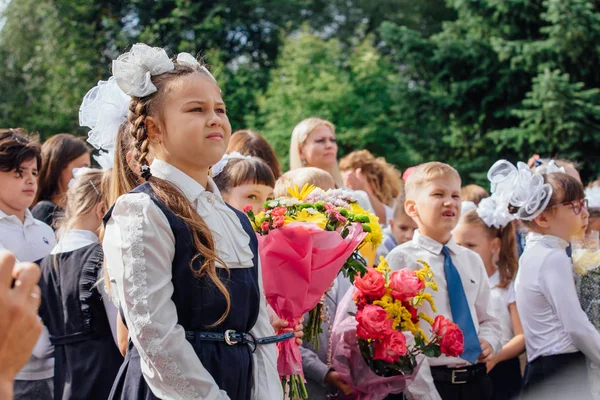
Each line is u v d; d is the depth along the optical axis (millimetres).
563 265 4086
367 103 16906
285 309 3123
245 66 19625
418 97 15883
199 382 2258
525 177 4324
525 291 4219
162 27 20047
